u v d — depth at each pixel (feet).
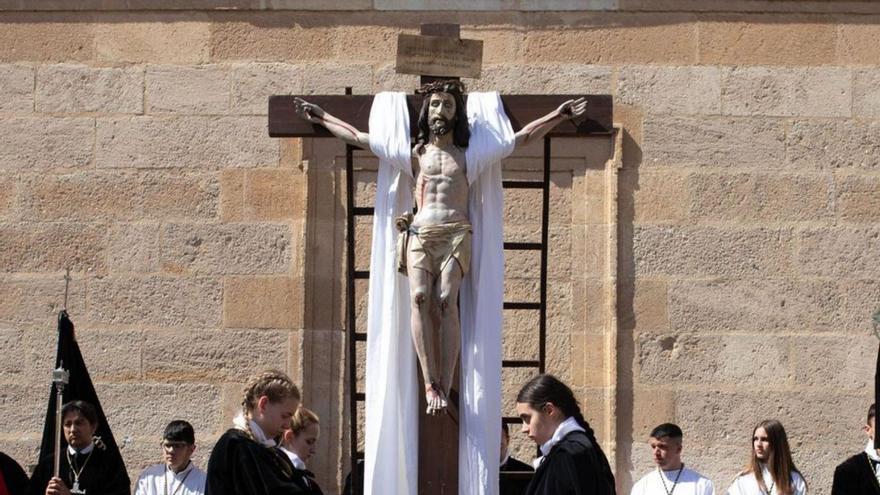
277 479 36.32
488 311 41.70
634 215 52.13
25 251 52.49
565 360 51.83
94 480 46.68
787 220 52.08
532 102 42.68
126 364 51.96
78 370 47.57
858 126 52.42
